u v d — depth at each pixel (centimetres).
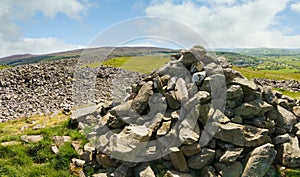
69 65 3134
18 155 1091
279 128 1084
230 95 1063
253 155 958
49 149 1130
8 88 2523
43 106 1980
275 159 1025
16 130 1423
